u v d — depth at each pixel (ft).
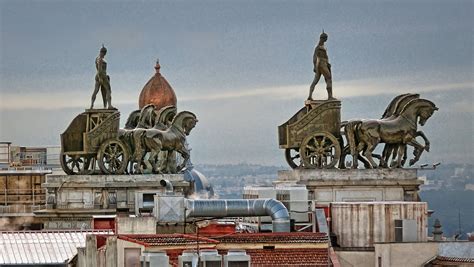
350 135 634.84
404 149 638.12
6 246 538.47
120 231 543.80
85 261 515.91
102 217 608.60
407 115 637.71
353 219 580.71
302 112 639.35
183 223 558.97
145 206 621.72
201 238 512.63
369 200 631.56
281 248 524.11
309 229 574.56
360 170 633.20
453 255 561.02
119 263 502.38
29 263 523.70
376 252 565.53
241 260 470.80
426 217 582.76
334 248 578.25
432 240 579.89
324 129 636.07
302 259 524.11
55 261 525.34
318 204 597.93
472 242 561.43
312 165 634.43
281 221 565.94
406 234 581.12
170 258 485.15
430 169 640.58
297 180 631.97
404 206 581.94
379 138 633.61
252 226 579.07
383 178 634.43
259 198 581.53
